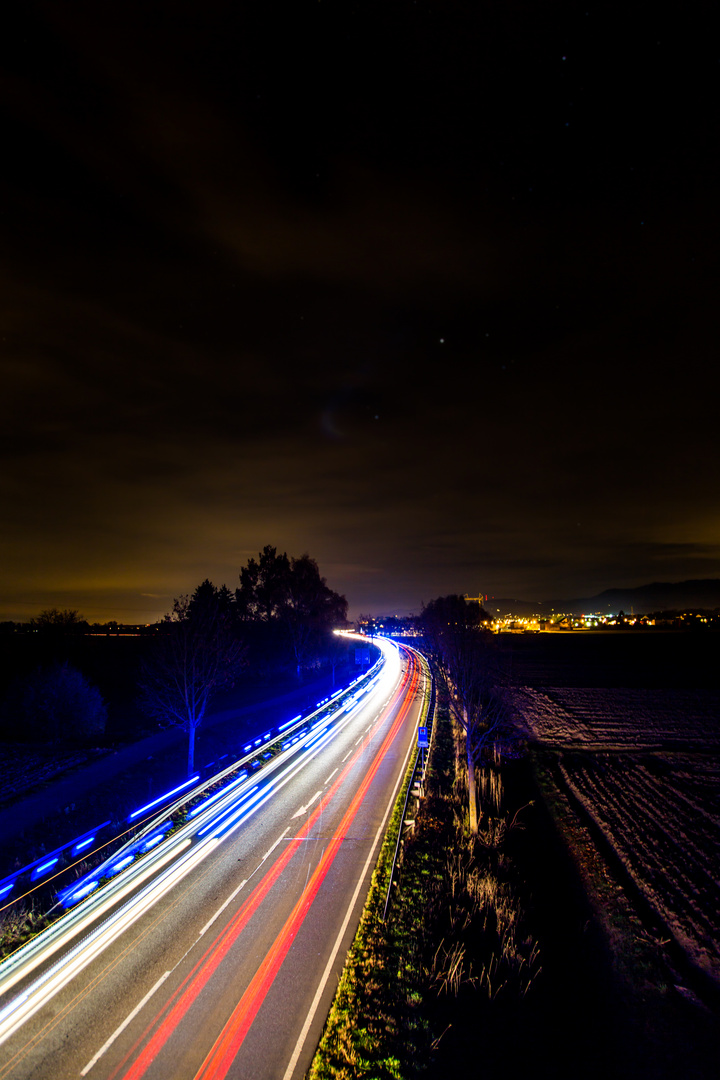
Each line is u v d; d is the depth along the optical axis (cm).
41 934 1722
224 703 5709
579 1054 1400
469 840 2562
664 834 2745
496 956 1759
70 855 2267
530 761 3966
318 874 2103
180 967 1563
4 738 3938
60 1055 1262
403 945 1697
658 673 8306
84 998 1444
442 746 4153
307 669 7988
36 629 8406
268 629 7475
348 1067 1234
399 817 2659
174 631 3616
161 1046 1283
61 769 3262
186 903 1902
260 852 2298
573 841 2670
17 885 2005
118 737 4106
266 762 3694
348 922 1786
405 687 7094
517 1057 1361
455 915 1939
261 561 7662
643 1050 1439
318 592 7825
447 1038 1388
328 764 3619
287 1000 1432
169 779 3259
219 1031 1330
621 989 1686
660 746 4322
